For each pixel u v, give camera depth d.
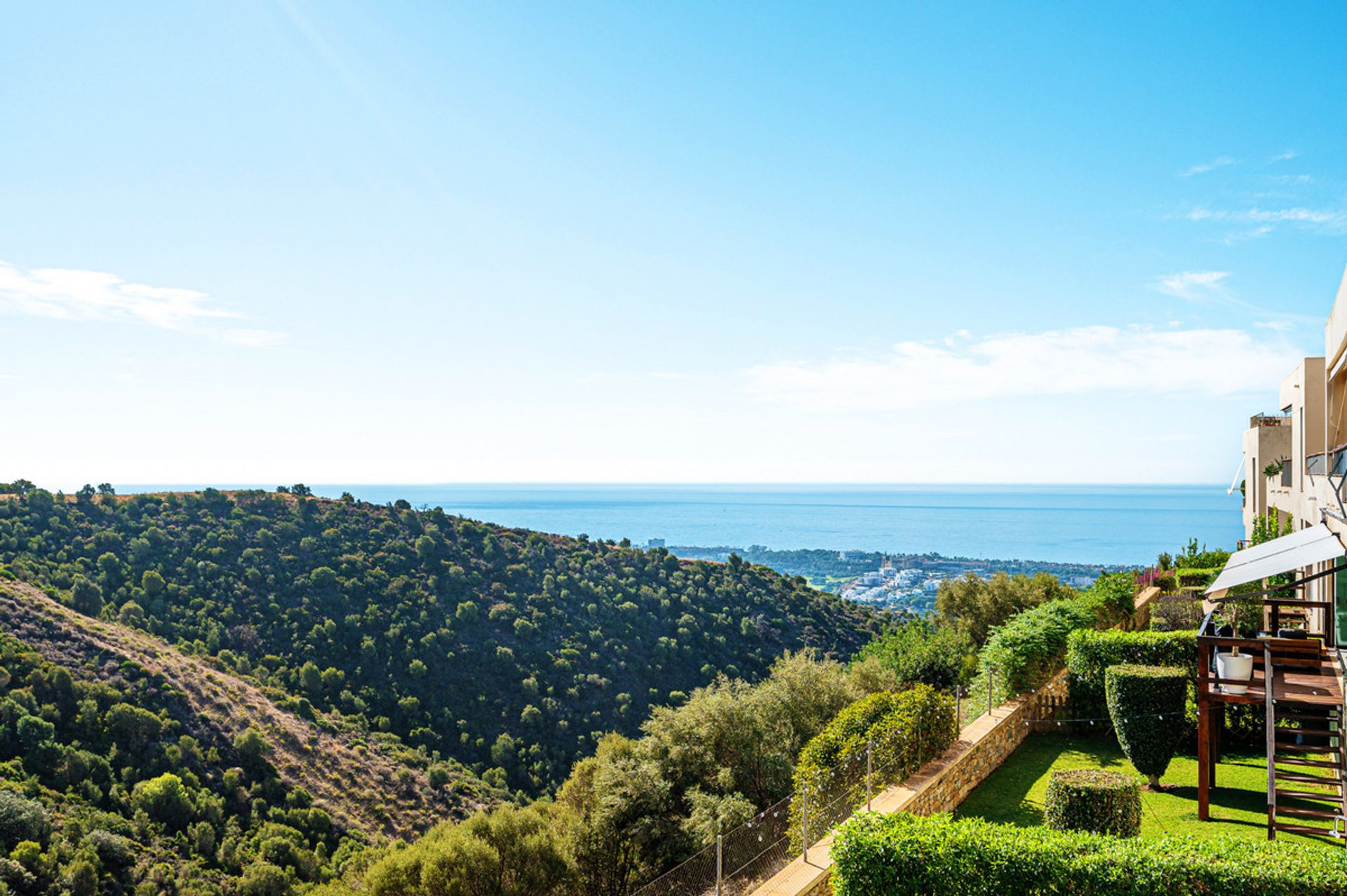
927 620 31.78
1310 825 10.47
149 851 31.44
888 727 12.42
